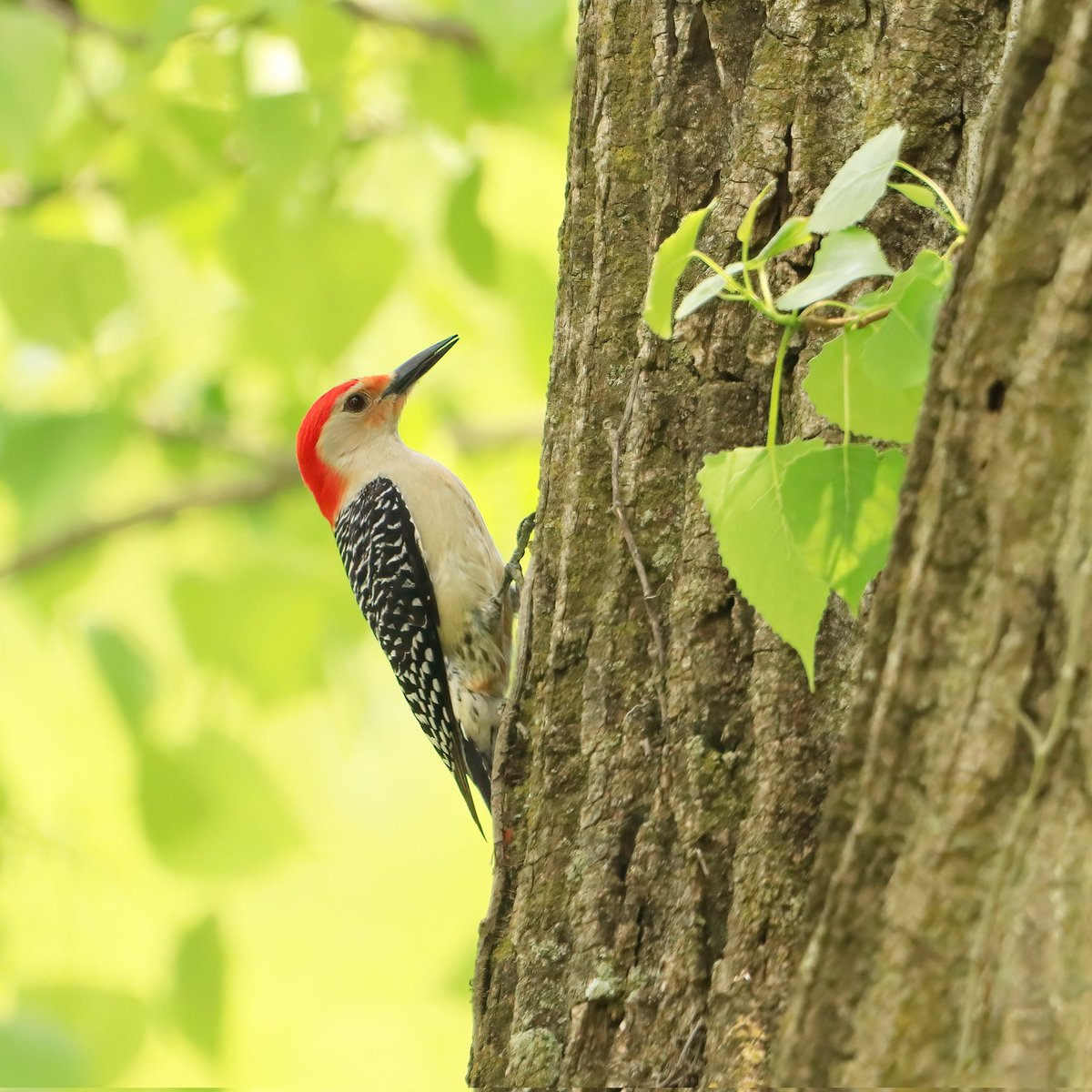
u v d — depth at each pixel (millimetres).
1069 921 3375
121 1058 10219
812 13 5824
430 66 11523
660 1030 4871
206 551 13844
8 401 11852
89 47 11555
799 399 5480
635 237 6164
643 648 5543
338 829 16312
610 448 5945
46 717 12781
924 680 3662
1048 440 3537
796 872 4820
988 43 5676
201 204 11945
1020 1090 3328
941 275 4402
